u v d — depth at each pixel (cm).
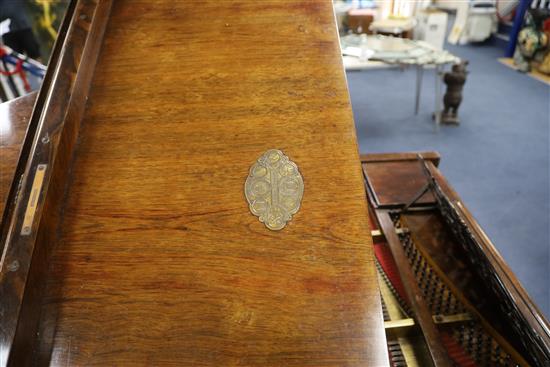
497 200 329
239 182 99
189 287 90
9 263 84
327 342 84
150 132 104
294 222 95
